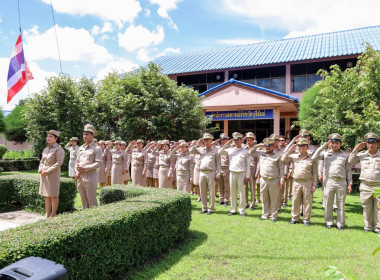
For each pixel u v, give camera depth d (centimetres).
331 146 582
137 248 376
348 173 572
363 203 551
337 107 783
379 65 716
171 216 449
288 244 461
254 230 534
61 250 274
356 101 756
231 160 659
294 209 595
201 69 1900
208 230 532
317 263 392
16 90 939
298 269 370
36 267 159
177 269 368
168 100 1363
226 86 1407
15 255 236
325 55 1578
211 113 1527
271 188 605
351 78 767
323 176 593
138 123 1306
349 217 654
